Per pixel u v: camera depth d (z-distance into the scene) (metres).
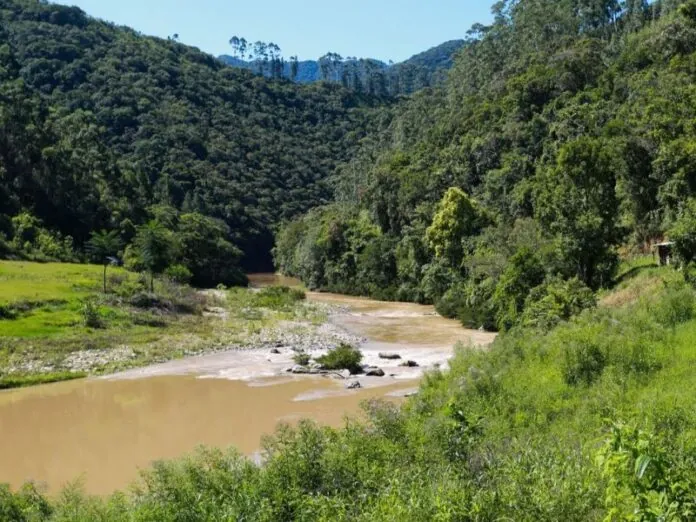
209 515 10.82
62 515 12.43
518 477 10.77
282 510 10.90
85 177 94.06
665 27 61.78
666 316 20.88
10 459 21.52
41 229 81.06
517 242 43.66
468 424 13.70
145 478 14.01
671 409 13.58
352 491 11.55
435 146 82.69
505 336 25.61
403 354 38.38
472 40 119.62
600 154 33.44
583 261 33.31
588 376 17.89
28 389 32.16
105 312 49.28
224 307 63.12
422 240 68.25
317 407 26.56
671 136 34.66
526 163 62.16
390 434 14.35
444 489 10.23
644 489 6.53
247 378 33.09
